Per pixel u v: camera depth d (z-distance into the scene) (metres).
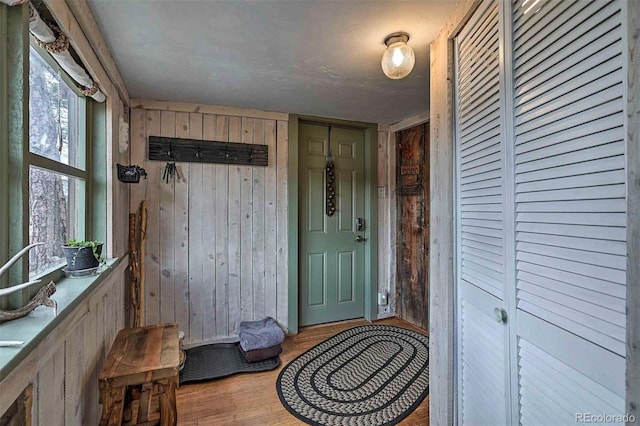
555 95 0.89
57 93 1.48
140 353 1.57
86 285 1.32
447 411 1.49
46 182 1.40
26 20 0.98
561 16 0.87
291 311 3.13
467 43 1.38
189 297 2.80
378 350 2.77
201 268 2.83
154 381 1.43
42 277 1.26
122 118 2.29
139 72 2.08
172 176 2.74
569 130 0.85
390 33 1.61
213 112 2.82
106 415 1.37
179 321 2.77
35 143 1.29
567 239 0.86
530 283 1.00
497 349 1.17
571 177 0.84
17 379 0.75
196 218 2.81
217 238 2.88
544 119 0.93
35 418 0.93
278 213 3.09
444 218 1.52
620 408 0.72
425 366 2.49
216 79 2.21
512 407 1.08
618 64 0.71
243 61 1.93
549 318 0.92
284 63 1.96
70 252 1.45
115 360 1.50
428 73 2.09
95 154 1.90
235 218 2.94
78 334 1.30
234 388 2.21
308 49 1.78
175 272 2.76
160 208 2.71
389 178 3.60
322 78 2.18
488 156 1.22
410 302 3.43
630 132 0.67
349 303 3.54
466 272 1.40
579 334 0.83
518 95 1.04
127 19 1.49
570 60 0.84
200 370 2.42
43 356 0.90
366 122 3.41
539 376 0.96
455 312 1.48
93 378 1.53
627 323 0.67
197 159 2.80
